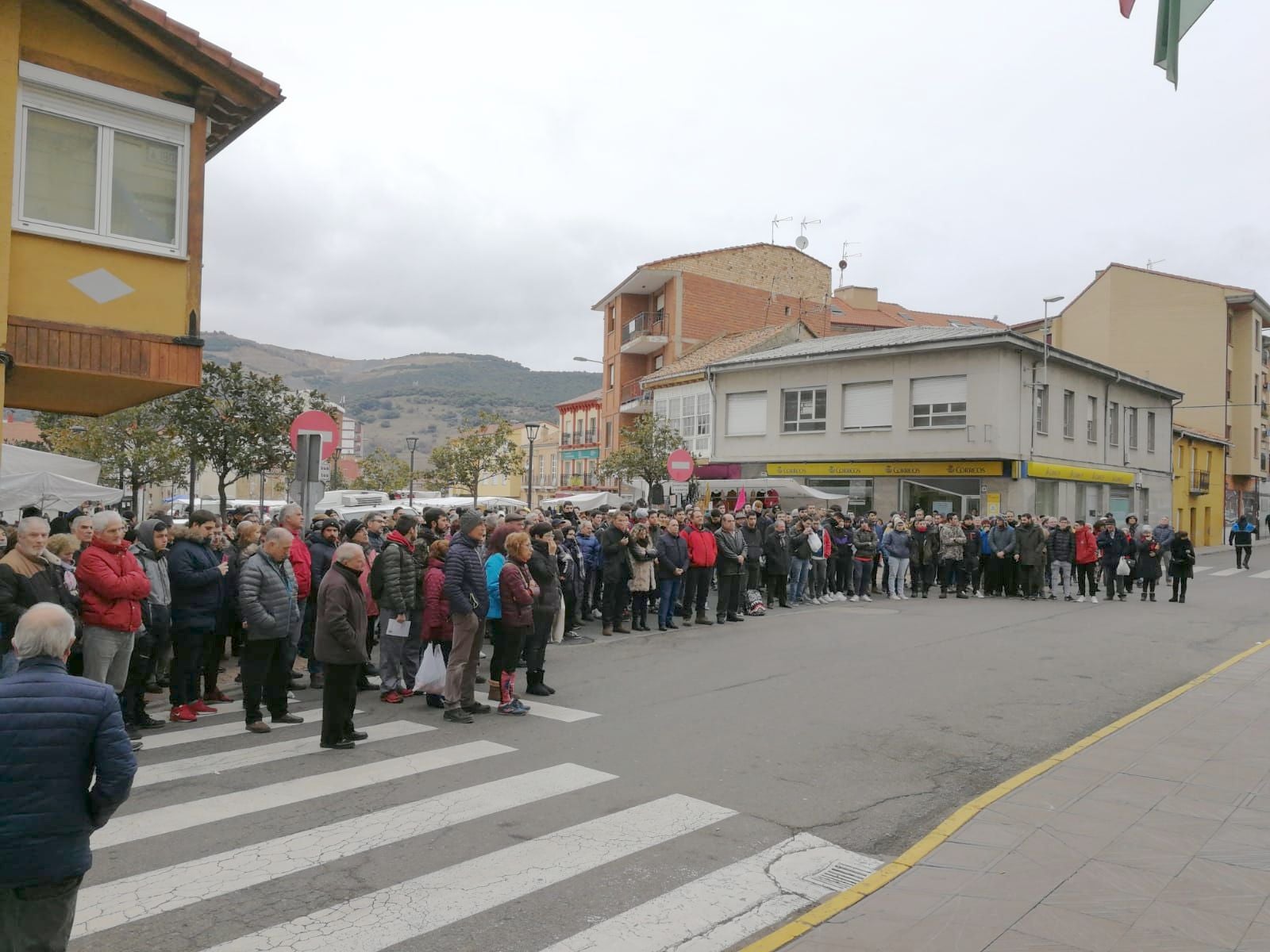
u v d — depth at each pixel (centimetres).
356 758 673
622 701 869
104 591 666
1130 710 836
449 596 785
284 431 1528
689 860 485
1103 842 495
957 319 6212
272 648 762
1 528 881
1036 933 390
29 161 884
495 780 619
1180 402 4641
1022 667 1041
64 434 2559
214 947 387
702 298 4141
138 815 548
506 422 4206
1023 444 2642
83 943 389
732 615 1454
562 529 1284
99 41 921
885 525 2123
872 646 1192
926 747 706
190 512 809
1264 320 5212
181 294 972
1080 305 4916
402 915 418
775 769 648
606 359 4694
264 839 509
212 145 1121
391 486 5772
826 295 4488
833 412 2903
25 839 294
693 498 2217
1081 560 1845
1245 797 569
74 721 306
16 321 870
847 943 386
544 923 411
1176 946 376
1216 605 1777
